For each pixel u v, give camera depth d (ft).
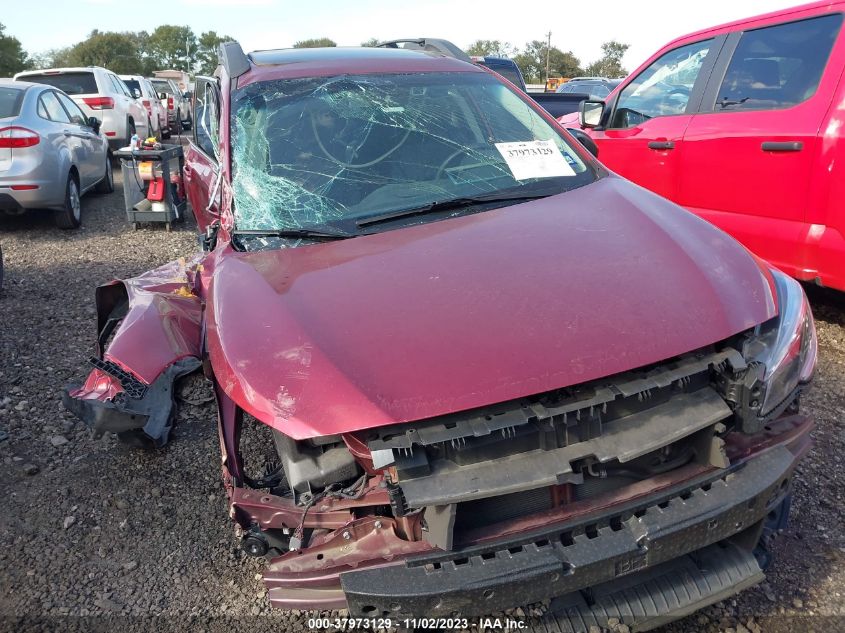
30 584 9.39
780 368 7.43
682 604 7.26
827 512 9.76
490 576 6.31
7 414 13.82
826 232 14.21
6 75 237.66
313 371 6.81
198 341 9.36
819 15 14.92
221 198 10.73
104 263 24.02
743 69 16.38
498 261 8.11
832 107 13.87
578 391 6.73
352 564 6.55
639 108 19.83
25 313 19.35
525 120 11.86
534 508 6.87
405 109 11.37
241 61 12.39
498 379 6.55
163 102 71.26
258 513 7.22
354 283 7.96
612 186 10.35
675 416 6.87
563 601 7.36
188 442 12.54
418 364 6.72
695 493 6.97
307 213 9.79
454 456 6.52
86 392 10.46
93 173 32.65
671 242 8.42
